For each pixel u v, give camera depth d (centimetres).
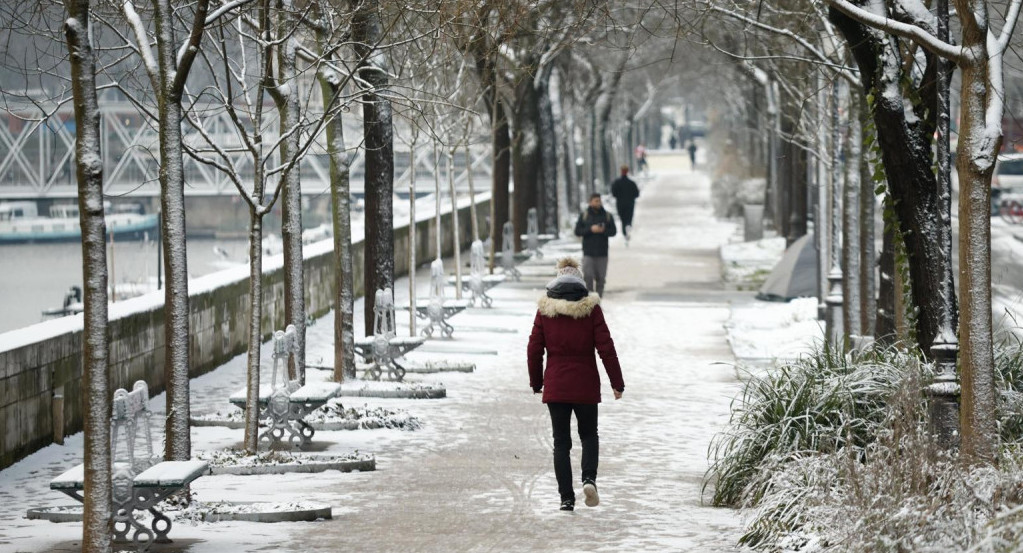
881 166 2616
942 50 1909
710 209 13038
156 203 11250
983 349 1903
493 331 4806
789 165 8119
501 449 2770
